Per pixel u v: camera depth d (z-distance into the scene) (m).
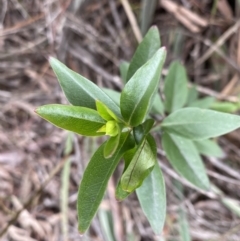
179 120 0.17
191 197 0.31
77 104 0.15
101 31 0.32
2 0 0.32
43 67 0.32
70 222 0.32
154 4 0.31
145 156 0.13
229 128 0.16
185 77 0.23
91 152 0.29
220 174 0.31
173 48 0.32
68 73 0.15
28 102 0.33
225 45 0.32
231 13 0.31
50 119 0.13
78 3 0.31
